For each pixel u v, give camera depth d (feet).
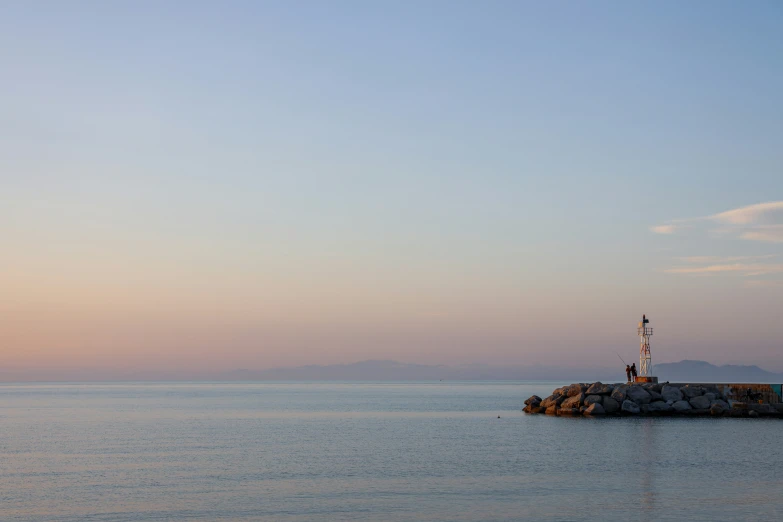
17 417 343.87
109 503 124.26
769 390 274.36
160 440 224.53
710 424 246.47
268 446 205.77
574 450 188.03
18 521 112.27
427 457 178.29
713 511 116.06
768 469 155.94
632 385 287.89
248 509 118.93
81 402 528.22
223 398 607.37
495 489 134.62
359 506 120.57
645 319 300.40
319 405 466.70
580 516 113.09
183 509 119.24
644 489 134.10
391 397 629.92
